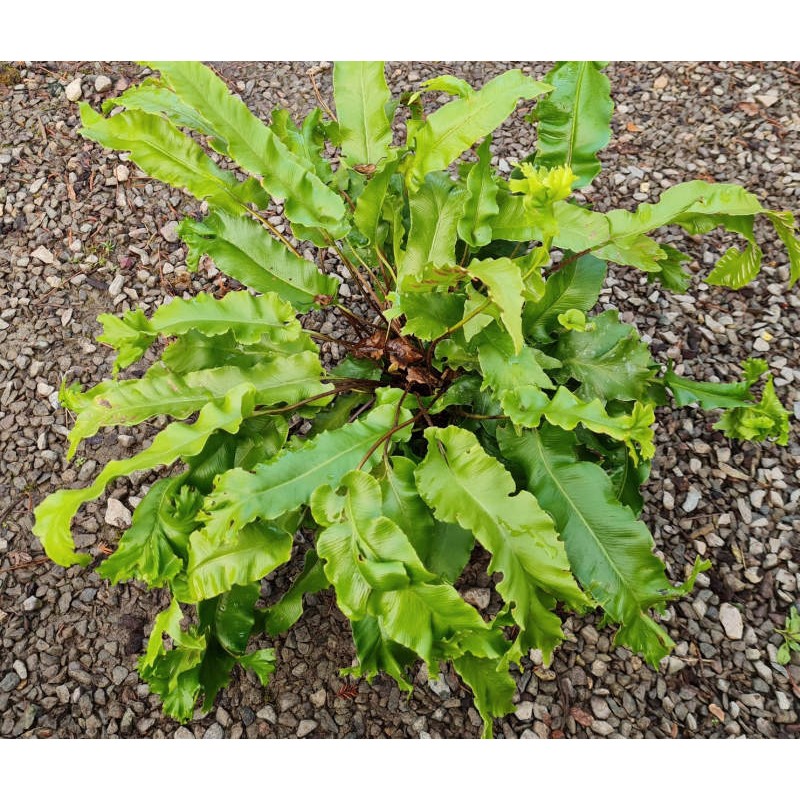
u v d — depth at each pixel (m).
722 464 2.61
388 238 2.41
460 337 2.03
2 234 3.21
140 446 2.72
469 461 1.74
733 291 2.99
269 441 2.03
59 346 2.94
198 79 1.88
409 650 1.83
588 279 2.20
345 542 1.62
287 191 1.99
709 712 2.21
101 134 1.91
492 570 1.62
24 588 2.46
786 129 3.38
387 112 2.29
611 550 1.80
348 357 2.43
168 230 3.20
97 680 2.30
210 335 2.01
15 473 2.67
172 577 1.81
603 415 1.69
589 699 2.24
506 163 3.30
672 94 3.57
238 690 2.29
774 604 2.37
